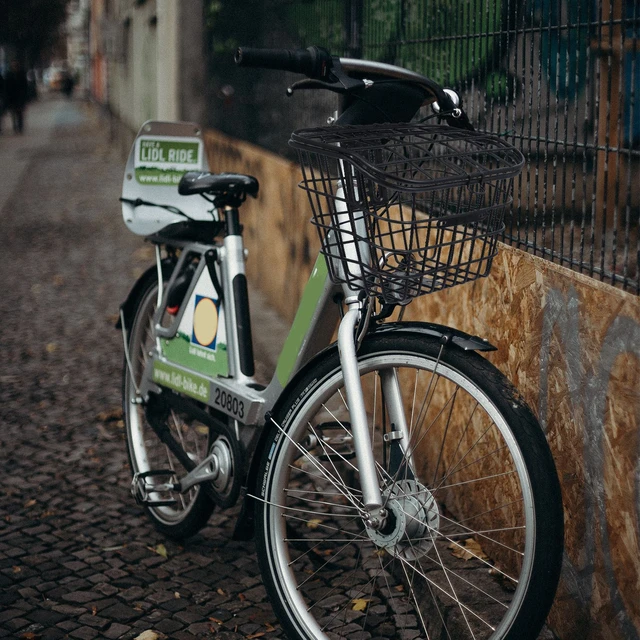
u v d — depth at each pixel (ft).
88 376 18.45
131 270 29.35
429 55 12.28
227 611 9.64
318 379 8.23
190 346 10.64
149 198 10.98
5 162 65.10
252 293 23.72
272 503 8.52
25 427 15.47
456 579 9.20
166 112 36.14
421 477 11.46
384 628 9.21
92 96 180.86
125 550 11.02
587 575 7.86
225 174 10.14
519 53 9.69
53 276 28.48
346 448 9.00
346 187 6.79
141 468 12.07
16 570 10.46
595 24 8.38
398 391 7.91
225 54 29.37
